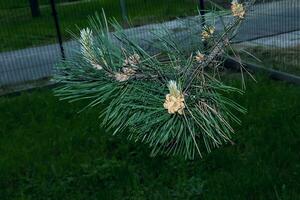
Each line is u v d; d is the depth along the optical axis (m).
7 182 4.69
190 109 1.23
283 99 5.74
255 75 6.82
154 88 1.25
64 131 5.63
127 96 1.23
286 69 7.01
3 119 6.27
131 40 1.31
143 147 4.95
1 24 14.38
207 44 1.30
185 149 1.32
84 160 4.93
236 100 5.72
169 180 4.38
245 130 5.02
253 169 4.21
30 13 15.12
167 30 1.42
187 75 1.25
